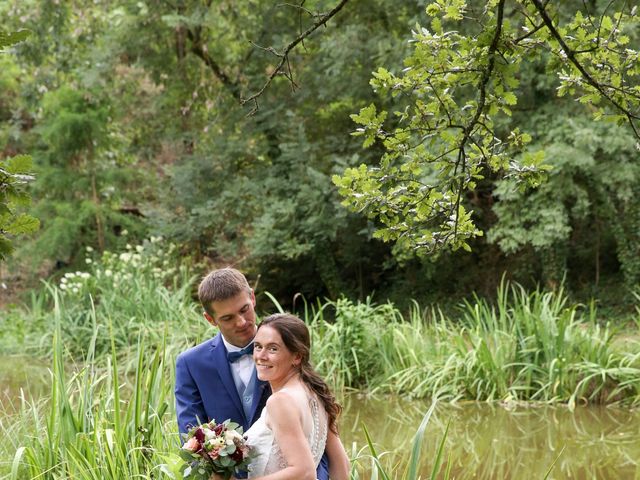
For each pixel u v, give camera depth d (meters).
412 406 11.26
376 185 4.73
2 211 2.74
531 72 15.62
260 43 18.89
